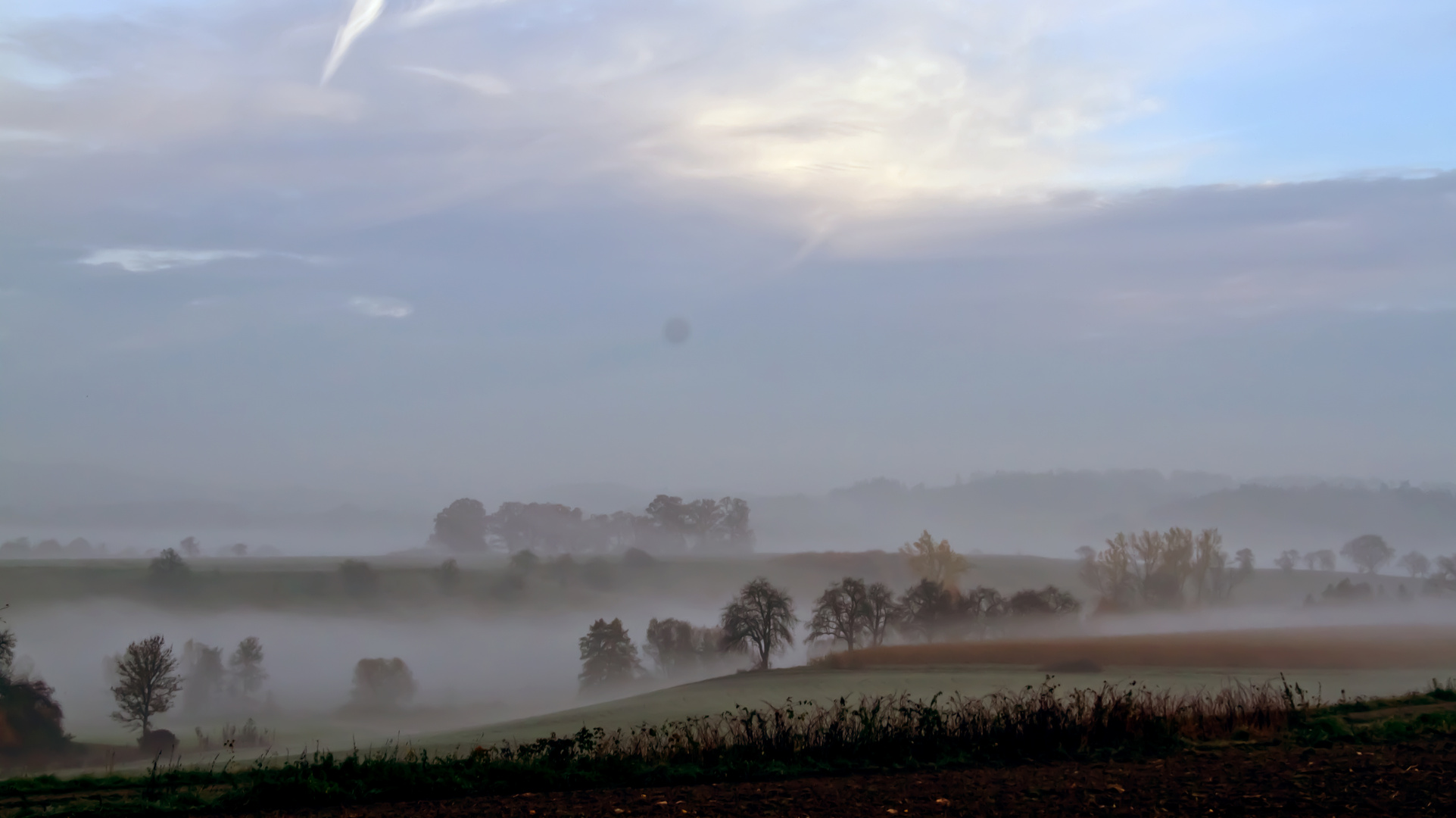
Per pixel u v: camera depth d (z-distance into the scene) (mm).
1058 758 12695
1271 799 9656
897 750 13078
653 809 10086
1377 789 9906
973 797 10336
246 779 13133
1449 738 12977
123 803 11453
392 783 11883
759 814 9727
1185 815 9203
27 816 11039
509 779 11992
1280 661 75062
